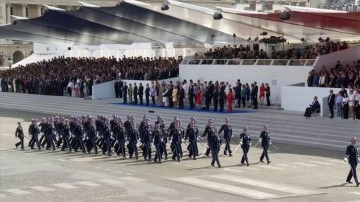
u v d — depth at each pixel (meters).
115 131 39.19
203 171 33.09
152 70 69.12
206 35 77.31
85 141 41.31
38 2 158.25
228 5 140.75
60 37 90.56
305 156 37.62
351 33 62.34
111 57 90.06
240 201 25.52
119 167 34.97
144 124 37.41
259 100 57.81
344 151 39.38
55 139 43.84
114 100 70.88
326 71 52.06
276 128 46.78
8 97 81.56
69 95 78.38
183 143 42.62
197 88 59.44
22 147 43.47
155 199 26.02
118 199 26.12
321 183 29.53
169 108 60.53
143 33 81.69
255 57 61.69
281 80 57.94
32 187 29.16
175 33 78.94
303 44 67.94
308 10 51.88
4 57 147.25
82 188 28.73
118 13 70.81
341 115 47.50
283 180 30.27
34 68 90.19
